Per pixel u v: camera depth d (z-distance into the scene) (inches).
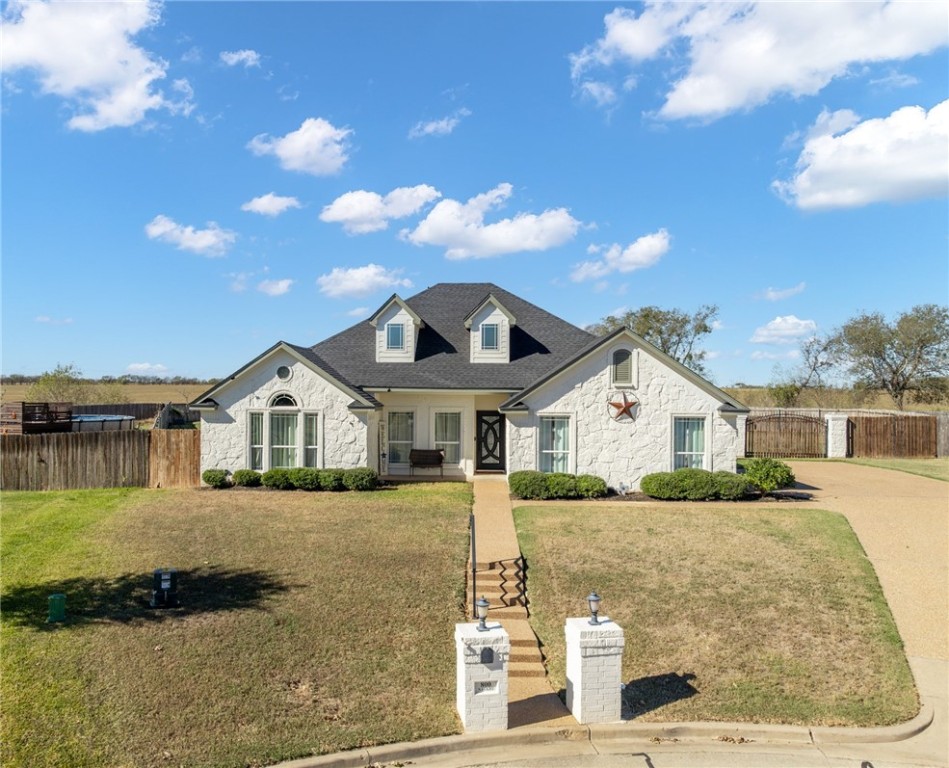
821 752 359.3
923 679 437.7
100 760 331.9
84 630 468.4
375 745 350.6
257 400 988.6
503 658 368.5
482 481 1032.8
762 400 2281.0
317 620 488.4
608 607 522.6
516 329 1188.5
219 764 330.0
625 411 944.9
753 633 486.3
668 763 345.1
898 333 2106.3
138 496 924.0
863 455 1475.1
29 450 1001.5
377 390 1045.2
